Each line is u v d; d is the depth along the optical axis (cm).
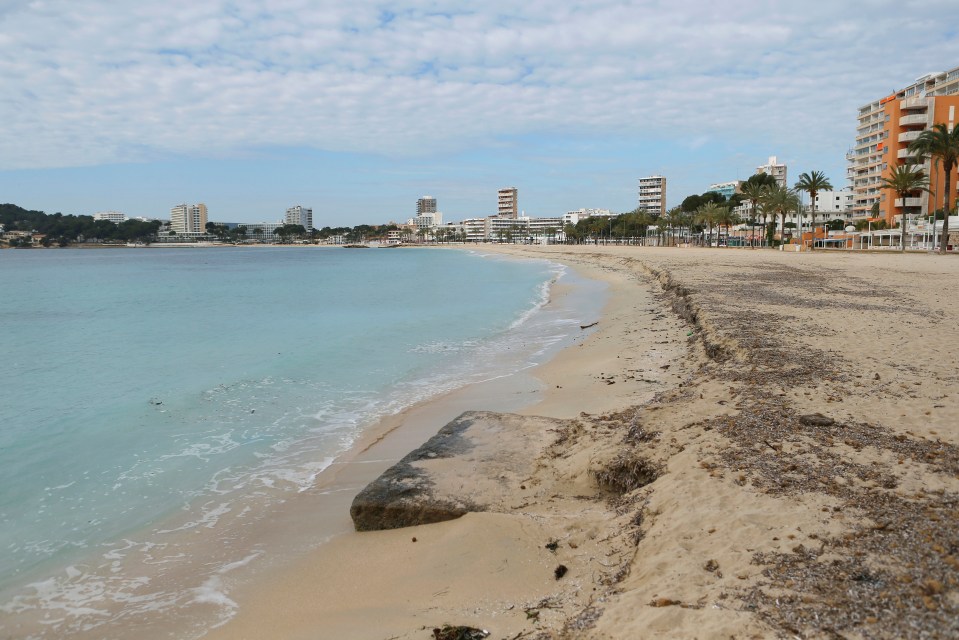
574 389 1130
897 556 393
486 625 412
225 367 1450
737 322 1460
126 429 977
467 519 578
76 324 2339
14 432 964
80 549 602
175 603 504
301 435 939
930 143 5891
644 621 355
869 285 2600
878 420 699
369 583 507
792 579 378
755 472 558
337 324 2198
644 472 618
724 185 18612
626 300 2716
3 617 491
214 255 14662
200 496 722
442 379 1295
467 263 8300
